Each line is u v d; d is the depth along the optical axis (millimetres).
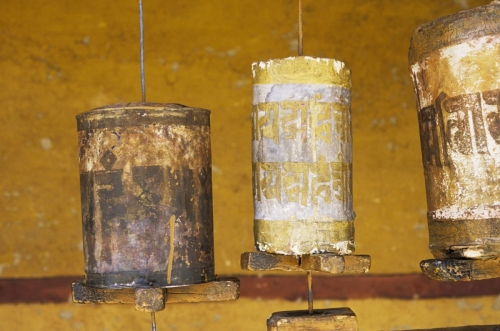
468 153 3395
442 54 3494
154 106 3457
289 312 3762
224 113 6109
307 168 3494
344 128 3611
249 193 6102
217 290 3580
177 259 3449
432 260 3418
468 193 3389
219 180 6082
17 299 5883
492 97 3369
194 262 3500
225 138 6098
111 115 3453
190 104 6074
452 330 4137
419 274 6121
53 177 5984
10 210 5926
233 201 6086
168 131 3461
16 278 5895
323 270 3373
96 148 3482
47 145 5988
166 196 3441
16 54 5953
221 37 6090
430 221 3607
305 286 6023
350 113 3697
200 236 3537
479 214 3354
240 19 6090
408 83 6184
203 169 3584
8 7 5898
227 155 6098
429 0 6145
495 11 3410
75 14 5969
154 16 6035
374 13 6133
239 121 6113
